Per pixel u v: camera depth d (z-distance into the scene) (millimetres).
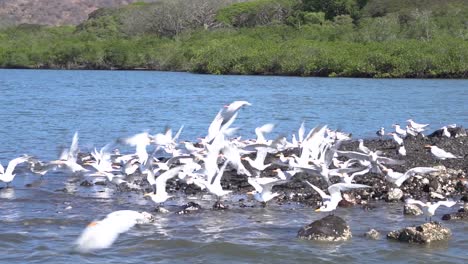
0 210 22812
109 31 157750
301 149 27609
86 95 69812
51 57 132750
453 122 47281
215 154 22562
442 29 120188
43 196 24781
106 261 18047
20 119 48438
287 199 23797
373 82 89438
